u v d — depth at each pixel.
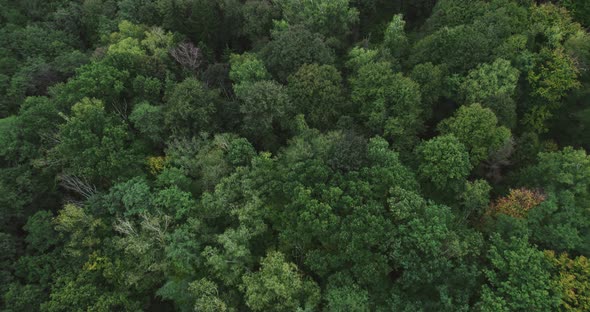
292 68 50.09
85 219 38.66
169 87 50.12
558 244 31.48
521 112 48.12
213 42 65.75
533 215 33.41
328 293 30.83
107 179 43.56
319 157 37.31
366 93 44.09
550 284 28.08
